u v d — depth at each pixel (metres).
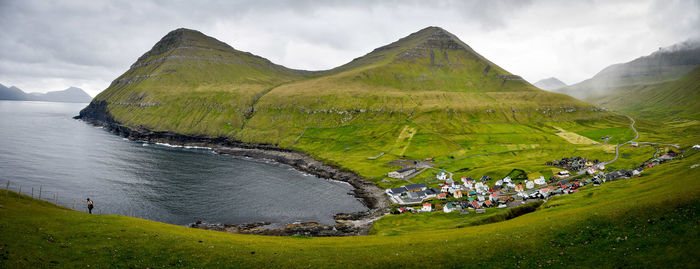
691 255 35.38
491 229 61.22
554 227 50.06
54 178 161.50
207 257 45.31
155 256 43.91
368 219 124.56
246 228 115.06
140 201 138.50
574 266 38.56
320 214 133.00
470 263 42.19
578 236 45.56
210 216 127.12
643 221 45.03
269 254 48.09
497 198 129.50
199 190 158.88
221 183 172.88
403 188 156.75
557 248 43.56
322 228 114.38
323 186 174.88
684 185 61.78
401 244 52.91
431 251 46.75
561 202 92.25
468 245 47.97
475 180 162.88
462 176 173.12
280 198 152.38
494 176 165.88
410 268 41.91
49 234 45.91
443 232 68.81
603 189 97.19
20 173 165.00
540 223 55.59
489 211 111.31
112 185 157.62
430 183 168.00
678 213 44.22
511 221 72.62
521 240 47.19
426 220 109.44
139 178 173.38
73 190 146.25
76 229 50.00
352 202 149.62
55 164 189.50
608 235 43.97
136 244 47.19
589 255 40.50
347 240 62.28
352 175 192.00
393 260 44.12
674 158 155.12
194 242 51.09
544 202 105.75
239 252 48.22
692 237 38.16
